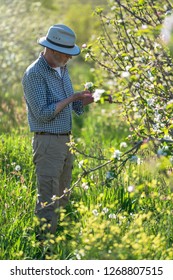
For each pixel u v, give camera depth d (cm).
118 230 551
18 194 690
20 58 1413
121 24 680
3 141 880
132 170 753
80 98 621
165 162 510
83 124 1214
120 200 720
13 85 1329
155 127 621
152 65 605
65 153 640
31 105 623
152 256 546
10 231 621
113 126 1152
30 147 894
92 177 749
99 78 1051
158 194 657
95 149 855
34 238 609
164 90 606
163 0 651
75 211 664
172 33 502
